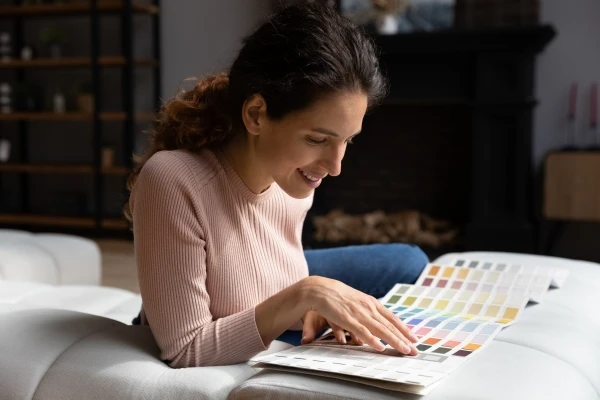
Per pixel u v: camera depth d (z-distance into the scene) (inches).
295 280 53.1
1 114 210.5
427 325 50.2
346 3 185.3
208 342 44.3
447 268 64.7
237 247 48.7
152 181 44.6
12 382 43.4
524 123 163.2
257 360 43.0
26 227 222.7
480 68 164.4
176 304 44.2
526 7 165.5
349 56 41.6
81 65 205.6
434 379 38.6
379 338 46.3
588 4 170.7
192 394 41.1
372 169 187.0
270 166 45.0
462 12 169.2
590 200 160.9
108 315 70.1
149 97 213.2
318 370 40.1
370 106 45.7
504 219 166.1
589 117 172.6
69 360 44.5
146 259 44.4
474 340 46.8
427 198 183.5
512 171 165.0
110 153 205.9
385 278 67.7
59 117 205.5
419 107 181.9
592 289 66.2
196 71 206.1
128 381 42.3
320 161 43.9
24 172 222.4
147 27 210.8
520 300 57.4
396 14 181.8
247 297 48.8
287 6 45.5
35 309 50.8
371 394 38.2
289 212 53.6
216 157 49.1
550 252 172.7
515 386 39.5
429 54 169.5
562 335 51.3
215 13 202.4
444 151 181.3
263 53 43.7
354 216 186.1
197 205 45.6
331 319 43.3
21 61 208.8
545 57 174.4
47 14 211.6
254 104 44.0
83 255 114.7
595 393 45.5
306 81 41.0
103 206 219.6
